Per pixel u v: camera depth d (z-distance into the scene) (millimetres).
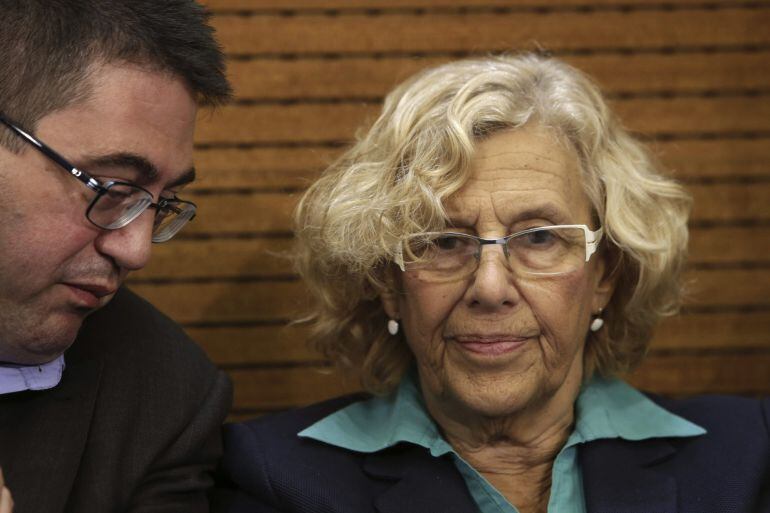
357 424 2176
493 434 2074
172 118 1664
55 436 1830
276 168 2832
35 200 1569
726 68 2844
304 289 2768
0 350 1716
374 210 1993
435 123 2002
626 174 2113
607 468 2012
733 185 2854
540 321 1948
